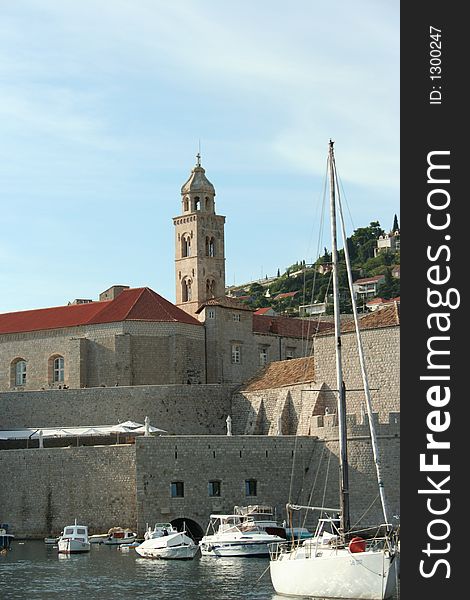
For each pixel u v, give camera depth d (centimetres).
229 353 16250
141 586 8544
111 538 11375
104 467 11806
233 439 11844
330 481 11756
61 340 15512
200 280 19500
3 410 14038
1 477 12162
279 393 13450
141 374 15200
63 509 11912
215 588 8412
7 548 11131
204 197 19788
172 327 15412
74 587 8544
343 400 8831
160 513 11500
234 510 11588
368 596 7625
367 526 11294
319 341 12862
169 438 11644
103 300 16688
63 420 13825
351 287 9906
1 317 16575
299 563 7900
